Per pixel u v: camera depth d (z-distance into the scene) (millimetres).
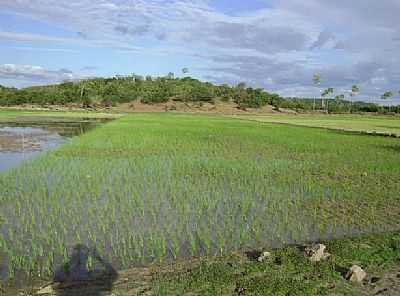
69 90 130625
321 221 13070
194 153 28625
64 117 77312
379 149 33250
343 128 61469
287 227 12367
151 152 28578
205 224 12398
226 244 10773
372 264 9195
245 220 12945
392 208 14828
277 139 39375
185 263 9398
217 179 19562
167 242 10805
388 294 7824
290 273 8641
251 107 129625
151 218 12891
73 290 8086
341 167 24000
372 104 146750
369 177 20938
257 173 21406
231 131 47719
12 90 131625
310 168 23453
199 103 127688
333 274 8609
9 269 8883
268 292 7688
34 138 39812
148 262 9484
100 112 104938
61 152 27344
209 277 8383
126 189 16906
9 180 18312
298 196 16469
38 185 17312
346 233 11922
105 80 150500
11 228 11758
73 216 12953
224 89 140750
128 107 121812
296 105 141625
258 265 8977
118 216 13047
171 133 42781
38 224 12156
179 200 15281
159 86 141750
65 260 9500
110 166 22531
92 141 33375
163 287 7992
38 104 121312
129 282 8391
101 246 10430
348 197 16438
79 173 20250
